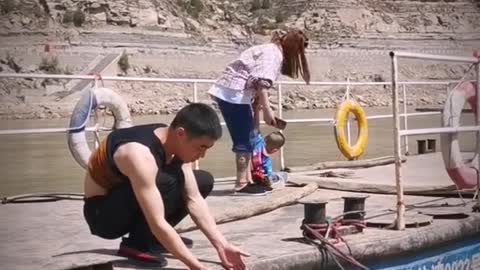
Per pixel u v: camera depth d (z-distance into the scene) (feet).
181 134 16.08
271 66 24.54
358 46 270.87
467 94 24.70
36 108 148.87
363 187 27.76
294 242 19.34
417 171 34.19
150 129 16.37
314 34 274.36
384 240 19.61
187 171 16.85
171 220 17.21
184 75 239.71
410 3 287.48
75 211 24.43
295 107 200.85
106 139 16.51
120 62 231.09
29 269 15.81
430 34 281.54
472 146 40.50
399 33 279.08
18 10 220.23
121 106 29.25
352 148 38.45
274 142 26.45
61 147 83.66
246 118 25.12
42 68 209.26
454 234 21.65
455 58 23.06
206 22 274.98
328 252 18.60
